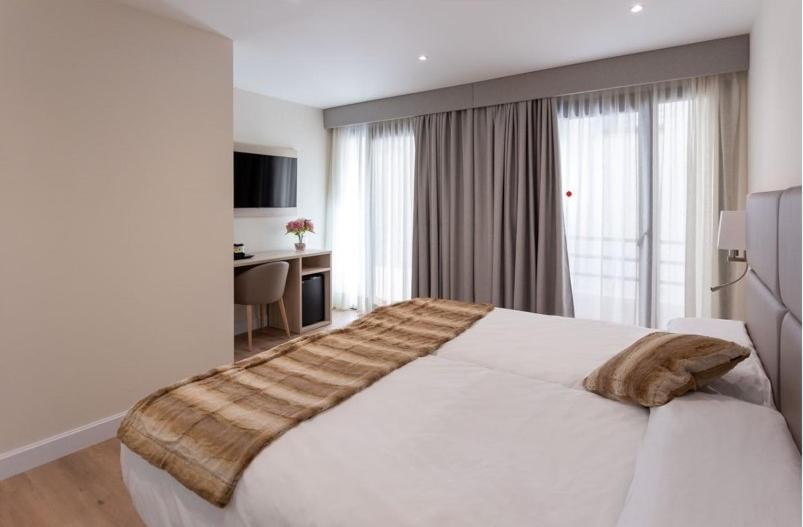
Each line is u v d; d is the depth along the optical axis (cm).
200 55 288
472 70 385
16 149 213
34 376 226
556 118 389
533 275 409
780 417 132
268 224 490
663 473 100
